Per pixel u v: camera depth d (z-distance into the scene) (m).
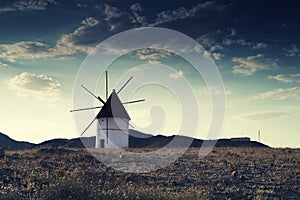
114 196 17.20
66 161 25.66
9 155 27.05
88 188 18.14
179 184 21.00
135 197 17.17
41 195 17.45
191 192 18.62
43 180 20.20
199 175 22.86
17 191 18.30
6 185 19.41
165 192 18.16
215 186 20.81
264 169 24.56
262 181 21.92
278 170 24.33
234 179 22.17
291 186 21.11
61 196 17.28
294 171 23.66
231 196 19.23
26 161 25.14
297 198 19.47
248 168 24.64
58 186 17.88
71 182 18.31
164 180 21.58
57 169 23.12
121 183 20.30
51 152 28.89
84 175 21.84
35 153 28.42
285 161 27.02
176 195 17.78
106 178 21.72
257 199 18.61
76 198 17.08
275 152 32.34
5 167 22.84
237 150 34.72
